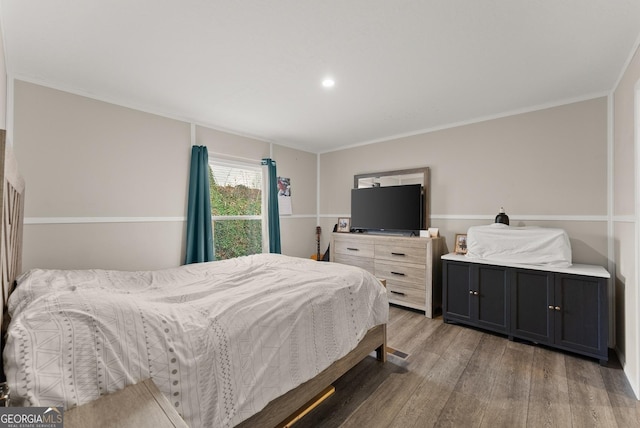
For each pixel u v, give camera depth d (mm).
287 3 1457
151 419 784
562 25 1638
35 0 1411
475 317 2854
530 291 2539
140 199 2814
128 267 2727
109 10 1499
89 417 783
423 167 3701
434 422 1615
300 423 1616
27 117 2199
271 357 1396
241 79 2297
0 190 805
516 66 2111
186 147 3199
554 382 1984
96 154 2531
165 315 1223
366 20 1595
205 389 1138
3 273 1026
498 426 1579
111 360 959
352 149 4492
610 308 2482
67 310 997
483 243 2830
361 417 1663
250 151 3914
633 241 1948
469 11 1521
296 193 4578
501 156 3117
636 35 1726
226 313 1383
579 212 2672
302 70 2160
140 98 2658
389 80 2330
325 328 1718
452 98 2707
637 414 1660
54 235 2316
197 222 3195
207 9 1497
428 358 2330
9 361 819
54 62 2025
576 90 2533
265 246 4035
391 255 3635
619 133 2293
